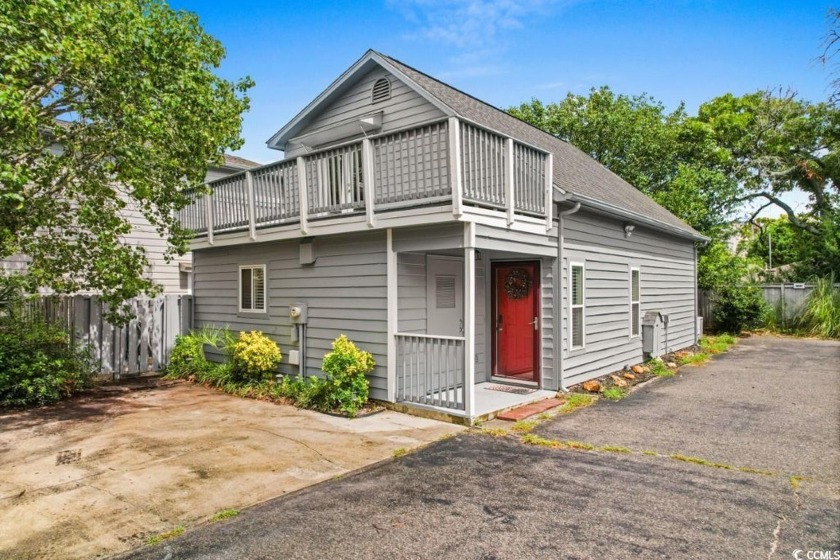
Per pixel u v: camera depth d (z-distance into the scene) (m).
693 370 10.70
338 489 4.38
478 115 9.64
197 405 7.54
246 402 7.74
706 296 18.45
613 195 10.74
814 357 12.41
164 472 4.77
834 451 5.35
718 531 3.58
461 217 6.03
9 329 8.00
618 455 5.25
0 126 5.80
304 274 8.33
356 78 10.19
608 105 24.11
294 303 8.49
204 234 9.88
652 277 11.94
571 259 8.42
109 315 8.19
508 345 8.69
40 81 6.12
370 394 7.36
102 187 7.08
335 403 7.08
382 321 7.21
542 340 8.19
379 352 7.25
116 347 9.53
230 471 4.80
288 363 8.55
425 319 7.62
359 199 7.20
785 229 30.06
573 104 24.23
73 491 4.33
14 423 6.49
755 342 15.80
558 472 4.76
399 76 9.29
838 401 7.72
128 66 6.21
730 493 4.25
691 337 14.59
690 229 13.61
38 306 8.69
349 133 10.39
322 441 5.73
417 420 6.62
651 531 3.59
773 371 10.48
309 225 7.75
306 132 11.34
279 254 8.78
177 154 6.89
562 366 8.07
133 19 6.09
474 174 6.33
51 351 8.02
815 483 4.47
